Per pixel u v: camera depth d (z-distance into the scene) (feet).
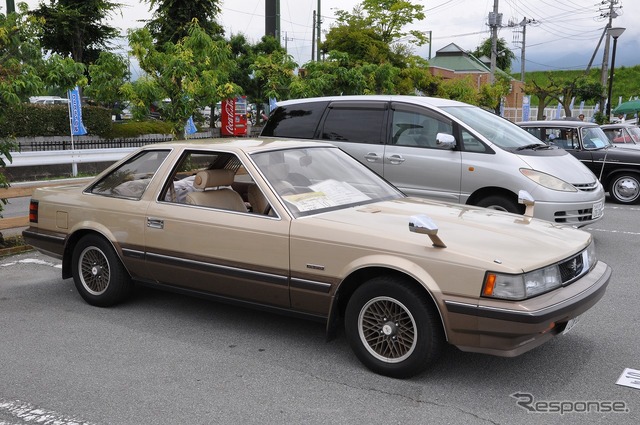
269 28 99.45
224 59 44.52
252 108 116.16
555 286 13.01
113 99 41.65
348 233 14.01
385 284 13.43
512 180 24.86
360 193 16.96
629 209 39.17
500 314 12.14
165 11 86.94
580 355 15.20
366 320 13.99
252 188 17.19
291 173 16.58
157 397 12.99
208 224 16.01
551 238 14.17
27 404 12.69
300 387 13.44
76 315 18.35
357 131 28.40
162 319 17.98
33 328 17.24
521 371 14.23
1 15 26.12
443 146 25.88
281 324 17.53
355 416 12.12
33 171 54.90
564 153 27.86
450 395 13.00
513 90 166.30
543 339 13.07
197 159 17.56
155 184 17.52
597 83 133.69
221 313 18.51
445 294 12.69
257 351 15.55
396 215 15.23
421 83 90.68
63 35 85.87
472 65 157.69
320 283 14.28
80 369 14.46
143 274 17.80
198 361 14.92
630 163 40.63
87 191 19.10
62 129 69.92
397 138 27.45
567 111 136.05
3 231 31.60
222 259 15.80
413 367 13.33
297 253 14.57
